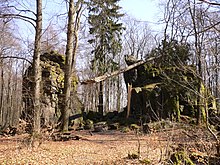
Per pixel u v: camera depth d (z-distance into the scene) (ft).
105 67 109.40
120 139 53.26
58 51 86.84
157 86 68.90
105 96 148.56
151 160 32.91
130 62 80.48
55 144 45.88
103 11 105.91
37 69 51.93
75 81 84.48
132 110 73.92
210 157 28.50
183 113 66.85
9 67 124.88
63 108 62.13
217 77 25.76
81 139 53.67
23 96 60.95
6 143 46.57
